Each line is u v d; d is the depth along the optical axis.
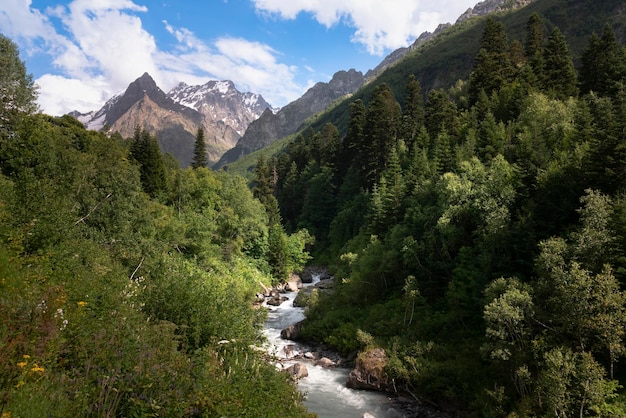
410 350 26.38
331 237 74.31
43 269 12.95
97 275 15.96
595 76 58.16
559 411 15.99
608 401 16.23
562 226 26.27
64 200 23.16
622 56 54.66
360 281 38.53
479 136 51.69
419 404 22.77
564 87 58.69
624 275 18.89
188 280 16.14
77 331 8.51
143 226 35.28
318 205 84.50
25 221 16.80
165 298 14.62
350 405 22.36
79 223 28.44
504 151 43.47
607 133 27.59
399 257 37.28
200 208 56.84
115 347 8.20
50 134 36.53
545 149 36.06
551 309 18.97
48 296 8.83
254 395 10.11
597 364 15.61
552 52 66.44
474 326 27.45
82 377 7.07
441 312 30.86
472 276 28.19
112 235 30.42
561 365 15.97
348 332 32.41
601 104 37.03
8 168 30.11
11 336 6.98
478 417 19.84
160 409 7.03
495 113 60.41
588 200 21.34
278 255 61.12
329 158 97.50
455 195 33.97
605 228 20.36
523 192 31.38
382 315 33.50
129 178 35.28
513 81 67.06
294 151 120.62
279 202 102.44
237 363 11.62
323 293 44.53
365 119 85.44
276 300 47.97
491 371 22.03
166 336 10.49
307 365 29.19
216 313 14.94
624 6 156.75
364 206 68.31
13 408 5.42
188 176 59.06
